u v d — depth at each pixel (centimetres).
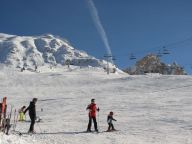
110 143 1862
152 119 2961
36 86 8269
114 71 11888
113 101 4819
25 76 9519
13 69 11750
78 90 6906
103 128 2541
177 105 4012
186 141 1958
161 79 7219
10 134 1761
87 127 2570
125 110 3812
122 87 6706
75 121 3009
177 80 6894
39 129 2422
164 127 2511
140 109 3822
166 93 5466
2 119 1773
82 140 1933
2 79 9125
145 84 6806
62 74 9738
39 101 5356
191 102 4256
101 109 4009
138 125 2645
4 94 6819
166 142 1925
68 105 4722
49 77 9262
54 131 2327
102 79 8819
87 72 10356
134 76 8406
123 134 2197
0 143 1391
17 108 4825
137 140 1977
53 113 4022
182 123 2691
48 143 1716
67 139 1933
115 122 2852
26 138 1717
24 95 6631
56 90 7219
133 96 5306
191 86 6072
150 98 4925
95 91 6581
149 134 2200
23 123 2903
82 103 4866
